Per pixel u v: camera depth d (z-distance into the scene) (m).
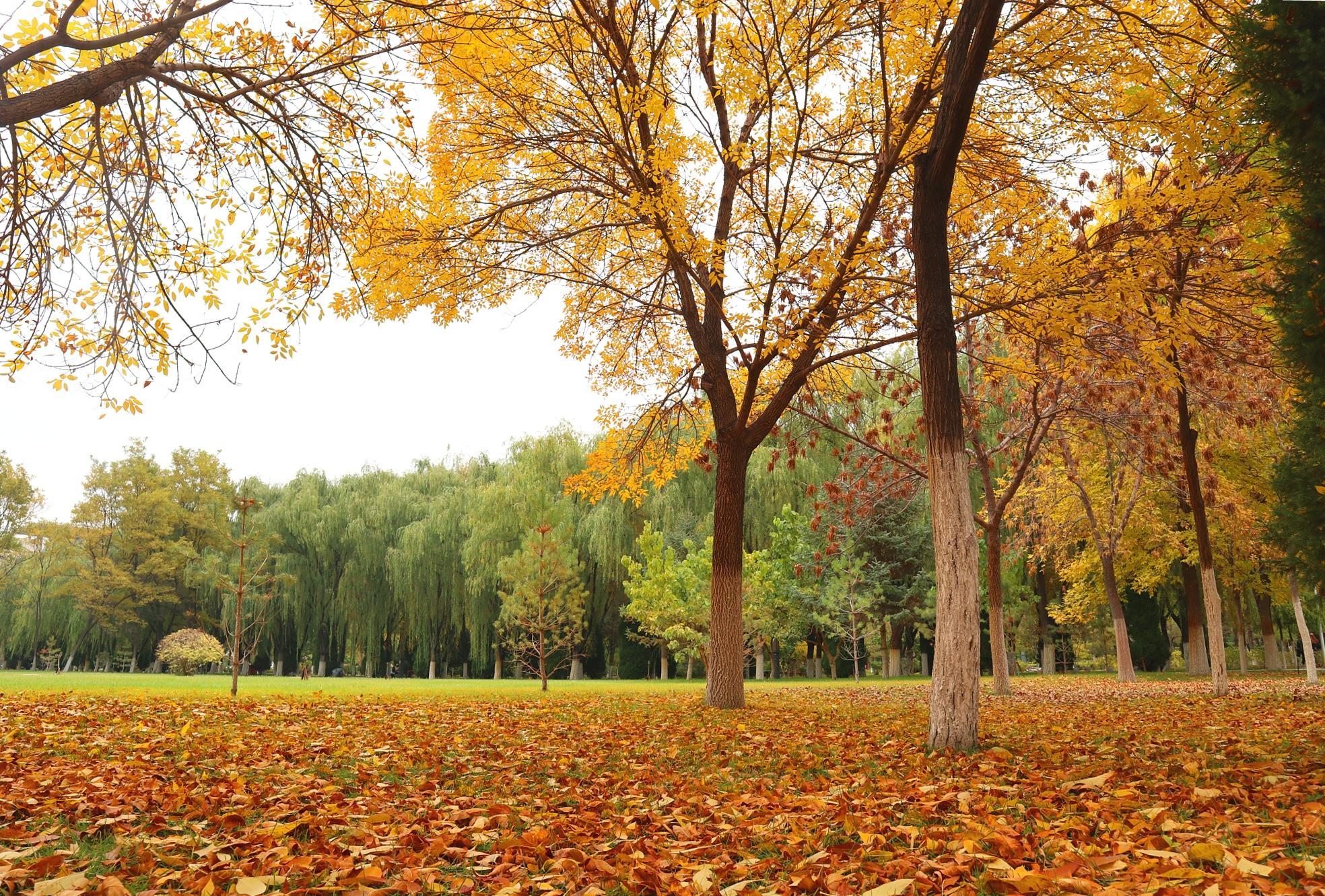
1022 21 8.61
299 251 7.28
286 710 10.53
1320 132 5.07
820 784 5.25
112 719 8.83
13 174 6.17
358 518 38.16
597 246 11.95
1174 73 8.68
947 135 7.52
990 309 9.27
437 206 10.21
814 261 9.62
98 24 6.14
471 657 35.44
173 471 46.81
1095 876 2.95
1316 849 3.26
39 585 47.72
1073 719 9.98
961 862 3.16
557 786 5.28
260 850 3.55
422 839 3.78
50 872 3.15
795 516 28.77
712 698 12.13
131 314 6.64
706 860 3.54
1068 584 32.44
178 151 7.12
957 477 7.44
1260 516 18.64
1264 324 9.41
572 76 9.91
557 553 21.50
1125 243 9.78
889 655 32.44
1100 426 17.44
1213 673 14.51
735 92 9.17
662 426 13.82
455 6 6.65
